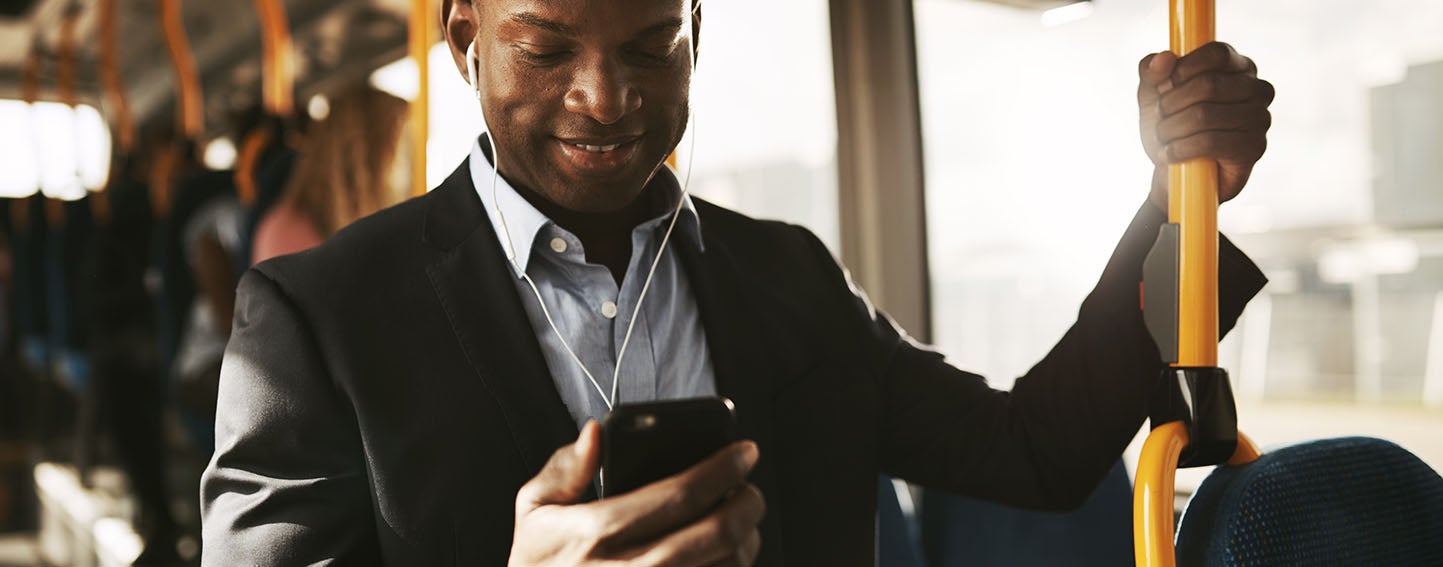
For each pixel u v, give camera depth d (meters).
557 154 0.84
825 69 2.34
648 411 0.61
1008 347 2.12
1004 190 2.10
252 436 0.85
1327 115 1.67
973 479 1.09
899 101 2.22
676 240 1.02
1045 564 1.80
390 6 2.88
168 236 3.04
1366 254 1.65
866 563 1.03
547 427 0.89
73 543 4.16
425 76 1.53
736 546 0.60
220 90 4.09
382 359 0.87
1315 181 1.69
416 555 0.85
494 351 0.89
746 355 1.00
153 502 3.54
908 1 2.23
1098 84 1.92
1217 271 0.89
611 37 0.79
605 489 0.61
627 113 0.81
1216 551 0.89
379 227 0.95
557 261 0.94
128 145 3.59
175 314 3.07
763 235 1.12
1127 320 1.00
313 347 0.87
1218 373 0.89
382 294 0.90
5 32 4.14
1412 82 1.58
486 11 0.83
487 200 0.96
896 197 2.24
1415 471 1.03
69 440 5.61
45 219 4.77
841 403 1.05
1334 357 1.69
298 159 2.58
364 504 0.88
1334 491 0.97
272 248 2.25
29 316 4.88
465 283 0.92
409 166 2.39
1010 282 2.10
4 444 6.23
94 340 3.49
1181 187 0.89
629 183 0.86
